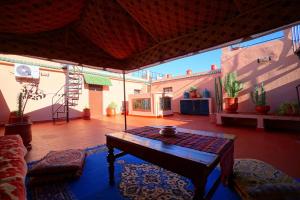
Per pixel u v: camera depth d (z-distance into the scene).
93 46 3.43
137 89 12.85
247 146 3.29
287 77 4.90
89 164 2.62
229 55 5.99
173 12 2.25
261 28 1.85
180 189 1.88
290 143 3.42
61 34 2.95
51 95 8.15
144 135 2.03
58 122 7.55
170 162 1.39
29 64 7.39
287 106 4.54
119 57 3.86
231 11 2.05
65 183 2.05
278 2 1.74
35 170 2.02
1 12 1.95
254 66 5.46
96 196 1.79
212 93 9.41
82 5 2.40
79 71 9.30
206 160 1.22
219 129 5.04
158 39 3.03
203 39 2.43
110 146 2.06
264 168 1.95
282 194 1.04
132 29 2.86
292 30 4.77
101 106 10.72
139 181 2.07
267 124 5.15
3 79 6.75
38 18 2.24
